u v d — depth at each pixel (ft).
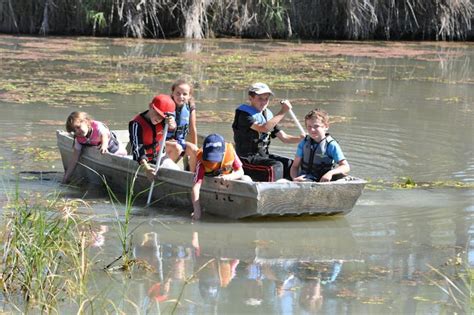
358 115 53.52
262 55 84.79
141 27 100.89
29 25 102.37
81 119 37.42
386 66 79.10
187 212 33.30
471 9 107.34
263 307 23.48
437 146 45.19
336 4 105.91
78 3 100.94
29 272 23.85
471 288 24.48
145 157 34.86
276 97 59.77
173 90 36.22
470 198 35.19
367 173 39.24
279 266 26.86
